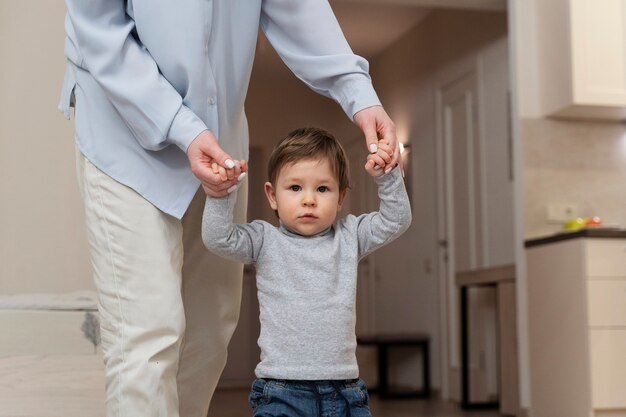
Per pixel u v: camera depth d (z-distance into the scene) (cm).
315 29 191
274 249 173
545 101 474
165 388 170
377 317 809
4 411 231
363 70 190
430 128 702
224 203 167
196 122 168
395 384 754
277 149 179
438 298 675
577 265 411
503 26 578
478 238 613
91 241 179
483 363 585
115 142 177
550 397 436
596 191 479
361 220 181
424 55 717
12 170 352
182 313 174
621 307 405
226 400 646
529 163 474
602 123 484
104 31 172
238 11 185
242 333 862
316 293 168
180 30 175
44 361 238
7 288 348
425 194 709
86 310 243
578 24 448
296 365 165
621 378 402
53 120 357
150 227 174
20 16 359
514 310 491
